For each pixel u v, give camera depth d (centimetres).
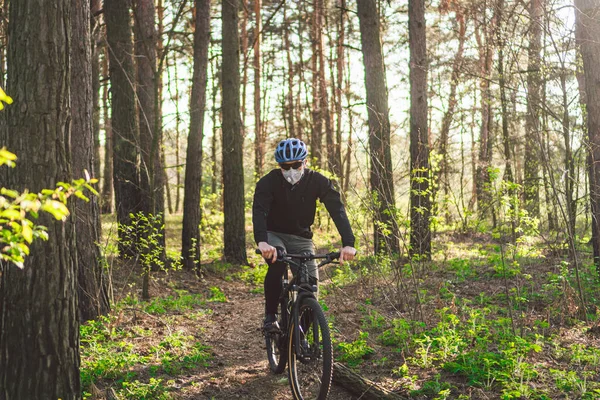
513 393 440
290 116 2647
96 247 777
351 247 469
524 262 1030
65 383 415
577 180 853
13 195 249
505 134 1727
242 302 1053
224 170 1611
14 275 405
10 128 401
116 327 728
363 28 1407
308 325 469
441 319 703
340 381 489
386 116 1353
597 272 894
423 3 1366
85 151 736
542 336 580
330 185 496
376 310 782
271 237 504
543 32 827
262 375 563
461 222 1540
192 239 1375
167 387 520
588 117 878
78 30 723
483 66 1329
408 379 511
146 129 1324
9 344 405
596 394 448
